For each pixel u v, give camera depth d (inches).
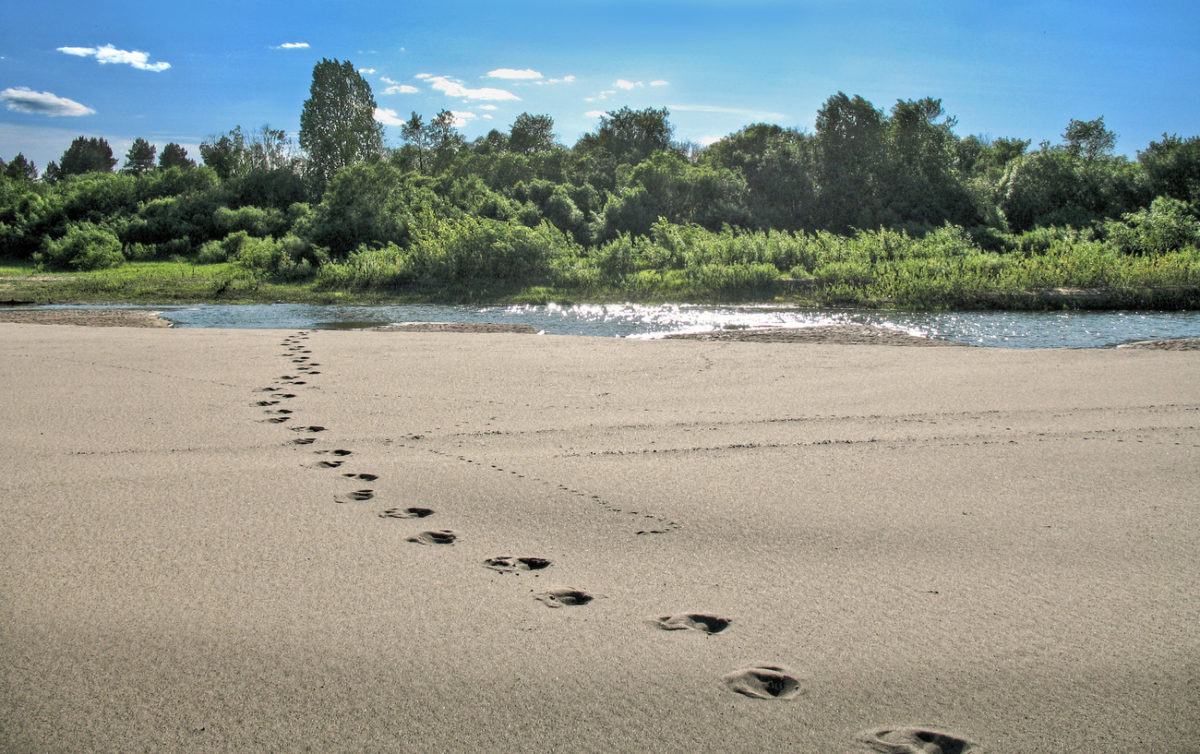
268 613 131.0
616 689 109.7
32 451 230.2
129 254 1422.2
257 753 96.2
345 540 163.2
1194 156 1481.3
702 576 147.0
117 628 125.8
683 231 1171.3
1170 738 99.4
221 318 737.0
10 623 127.2
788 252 1035.3
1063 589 141.3
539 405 297.9
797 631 126.3
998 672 114.4
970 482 202.5
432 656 118.0
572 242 1165.7
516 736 99.6
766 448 236.4
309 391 322.7
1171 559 153.8
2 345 449.7
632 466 217.3
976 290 797.2
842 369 378.0
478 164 2117.4
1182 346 487.2
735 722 102.3
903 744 97.9
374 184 1291.8
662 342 480.7
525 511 181.2
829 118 1670.8
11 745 97.5
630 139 2450.8
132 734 99.7
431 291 931.3
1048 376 351.9
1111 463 218.2
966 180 1643.7
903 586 142.9
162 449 233.5
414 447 237.3
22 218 1498.5
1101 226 1379.2
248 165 2015.3
